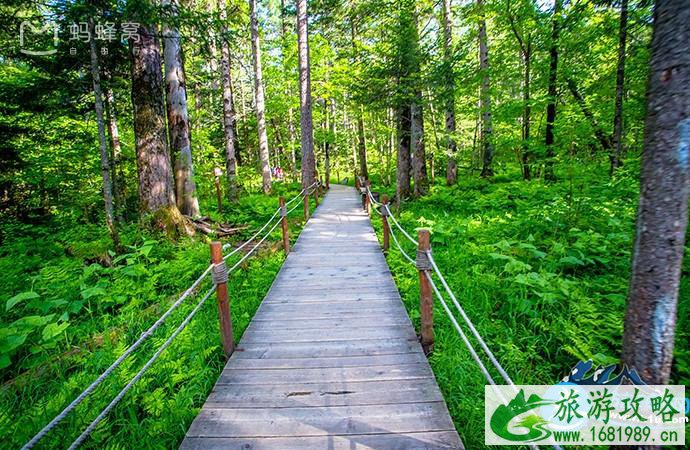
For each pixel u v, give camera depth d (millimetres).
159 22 6590
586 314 3834
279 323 4297
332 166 34156
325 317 4418
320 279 5816
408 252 6812
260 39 22031
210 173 17469
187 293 3078
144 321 4352
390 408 2750
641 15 8094
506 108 11648
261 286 5676
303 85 15172
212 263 3535
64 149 11172
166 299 5012
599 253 5457
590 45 10305
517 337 3857
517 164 15852
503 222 7383
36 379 3268
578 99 10984
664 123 1797
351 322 4258
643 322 1979
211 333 4094
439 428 2541
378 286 5426
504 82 13781
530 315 4062
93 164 11812
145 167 7887
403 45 9555
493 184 12656
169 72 9375
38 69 8531
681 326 3557
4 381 3543
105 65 9523
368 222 10484
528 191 9578
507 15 11461
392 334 3934
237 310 4703
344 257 7047
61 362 3482
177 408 2764
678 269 1883
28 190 11320
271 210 11820
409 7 9773
